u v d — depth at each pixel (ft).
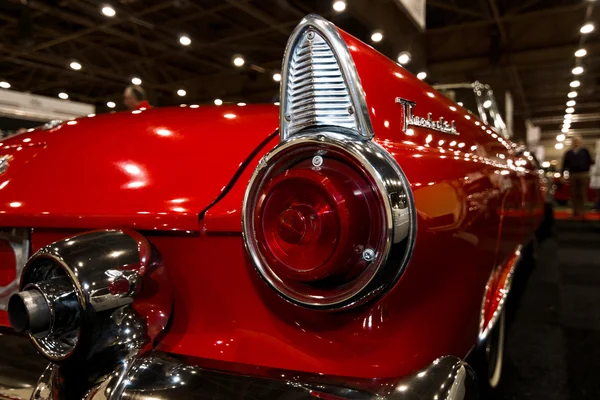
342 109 2.83
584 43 35.50
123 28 31.73
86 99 49.47
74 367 2.81
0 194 3.93
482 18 33.88
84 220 3.37
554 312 9.87
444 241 3.16
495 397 6.19
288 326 2.95
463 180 3.75
